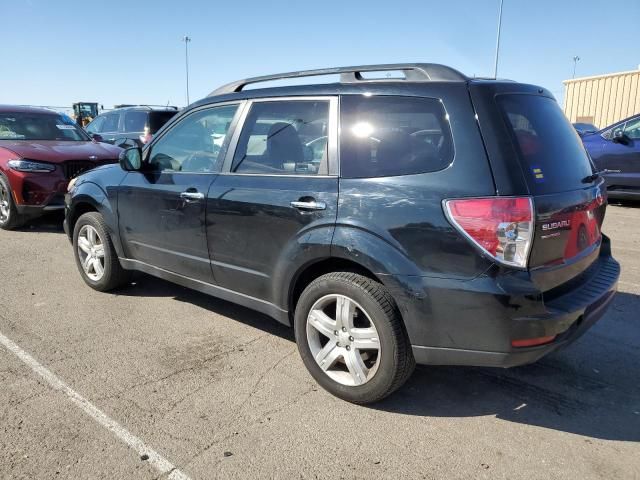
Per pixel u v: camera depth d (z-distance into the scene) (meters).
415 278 2.82
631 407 3.21
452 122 2.83
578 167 3.23
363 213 3.00
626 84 20.45
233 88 4.15
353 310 3.12
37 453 2.71
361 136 3.15
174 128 4.40
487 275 2.65
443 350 2.84
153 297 5.09
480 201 2.66
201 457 2.71
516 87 3.07
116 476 2.56
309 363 3.38
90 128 14.40
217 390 3.37
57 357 3.79
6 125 8.55
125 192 4.64
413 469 2.63
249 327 4.39
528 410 3.18
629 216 9.01
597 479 2.56
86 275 5.24
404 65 3.18
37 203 7.59
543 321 2.66
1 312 4.65
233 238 3.74
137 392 3.33
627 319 4.50
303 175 3.37
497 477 2.58
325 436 2.90
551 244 2.80
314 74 3.59
